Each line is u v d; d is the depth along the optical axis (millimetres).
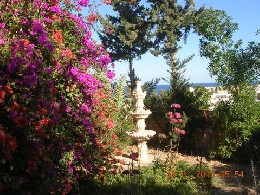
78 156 5074
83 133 5117
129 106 11703
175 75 18281
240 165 9305
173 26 18797
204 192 6508
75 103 4984
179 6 19203
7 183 3779
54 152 4453
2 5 4672
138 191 5871
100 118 6641
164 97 12555
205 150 10719
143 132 9250
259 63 9977
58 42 4863
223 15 10406
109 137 7102
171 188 6480
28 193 3959
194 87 14328
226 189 6934
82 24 5508
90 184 6016
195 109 11328
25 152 3857
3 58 4109
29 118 3979
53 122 4285
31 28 4617
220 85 10523
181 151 11430
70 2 5582
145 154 9414
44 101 4148
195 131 11102
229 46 10289
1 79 3969
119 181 6488
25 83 4008
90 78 5156
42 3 4957
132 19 19578
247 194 6520
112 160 6941
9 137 3557
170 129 11664
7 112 3908
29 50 4207
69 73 4828
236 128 9414
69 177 4922
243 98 9516
